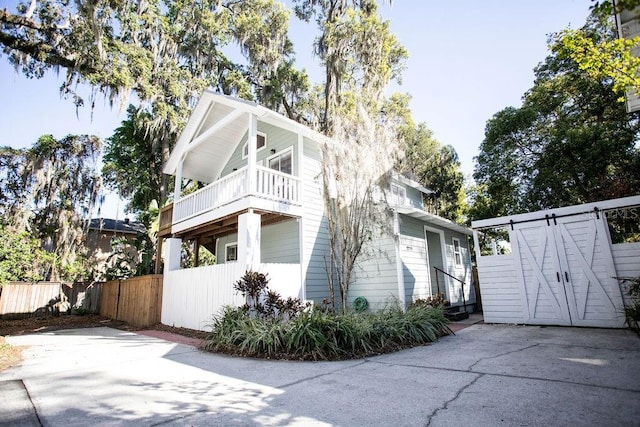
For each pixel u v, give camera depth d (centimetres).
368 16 1880
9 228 1312
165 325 1025
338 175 818
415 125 2325
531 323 821
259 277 743
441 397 334
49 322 1284
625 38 529
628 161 1195
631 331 667
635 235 1089
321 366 486
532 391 342
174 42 1747
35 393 382
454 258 1316
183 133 1167
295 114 2114
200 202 1039
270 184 918
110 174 1916
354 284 1017
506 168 1545
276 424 278
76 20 1338
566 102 1452
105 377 446
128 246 2039
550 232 820
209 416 300
